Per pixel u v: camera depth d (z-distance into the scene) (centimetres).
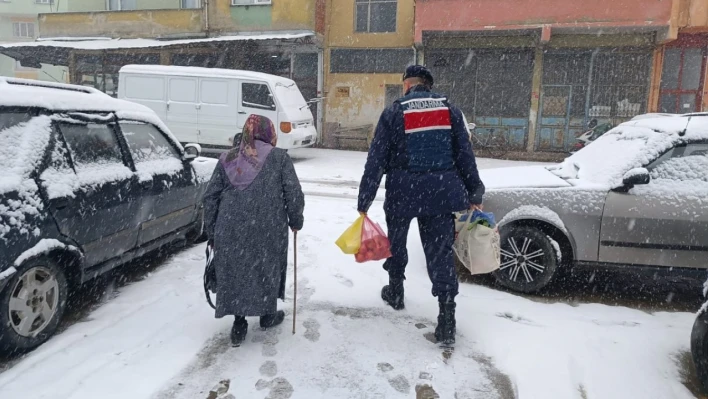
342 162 1440
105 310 409
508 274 476
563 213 460
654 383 322
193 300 432
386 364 335
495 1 1541
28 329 335
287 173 350
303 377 319
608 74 1596
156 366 325
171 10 1909
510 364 336
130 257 448
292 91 1419
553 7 1497
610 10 1457
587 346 363
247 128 354
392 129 356
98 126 423
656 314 436
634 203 444
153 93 1392
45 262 345
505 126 1703
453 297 359
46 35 2077
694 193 437
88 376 311
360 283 472
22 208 325
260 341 362
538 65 1631
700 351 313
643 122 528
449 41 1694
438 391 308
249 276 338
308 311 412
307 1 1742
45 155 357
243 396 298
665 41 1466
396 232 386
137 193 443
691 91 1559
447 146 353
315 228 659
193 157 537
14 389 295
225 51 1892
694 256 437
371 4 1764
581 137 1456
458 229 384
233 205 339
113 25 1991
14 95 350
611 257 454
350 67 1811
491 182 521
